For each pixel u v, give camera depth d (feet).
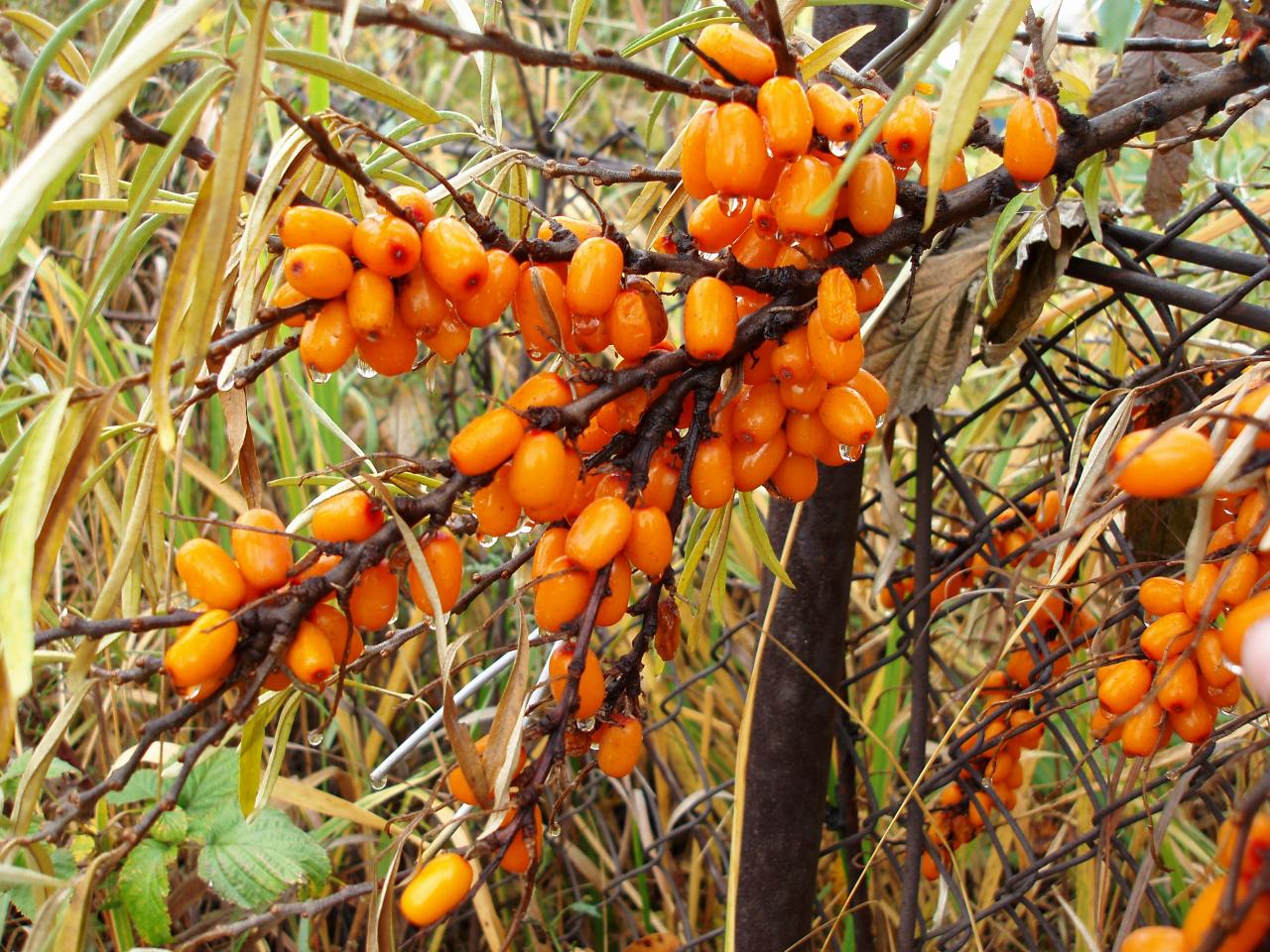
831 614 0.89
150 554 0.63
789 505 0.89
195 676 0.48
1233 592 0.57
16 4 1.53
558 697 0.56
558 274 0.58
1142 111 0.63
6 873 0.51
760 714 0.91
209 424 1.43
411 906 0.51
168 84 1.61
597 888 1.29
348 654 0.54
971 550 0.90
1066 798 1.00
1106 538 0.89
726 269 0.57
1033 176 0.58
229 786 0.96
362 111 1.57
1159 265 1.45
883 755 1.14
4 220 0.45
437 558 0.54
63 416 0.51
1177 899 1.01
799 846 0.92
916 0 0.88
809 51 0.72
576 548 0.53
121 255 0.54
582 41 1.97
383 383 1.80
